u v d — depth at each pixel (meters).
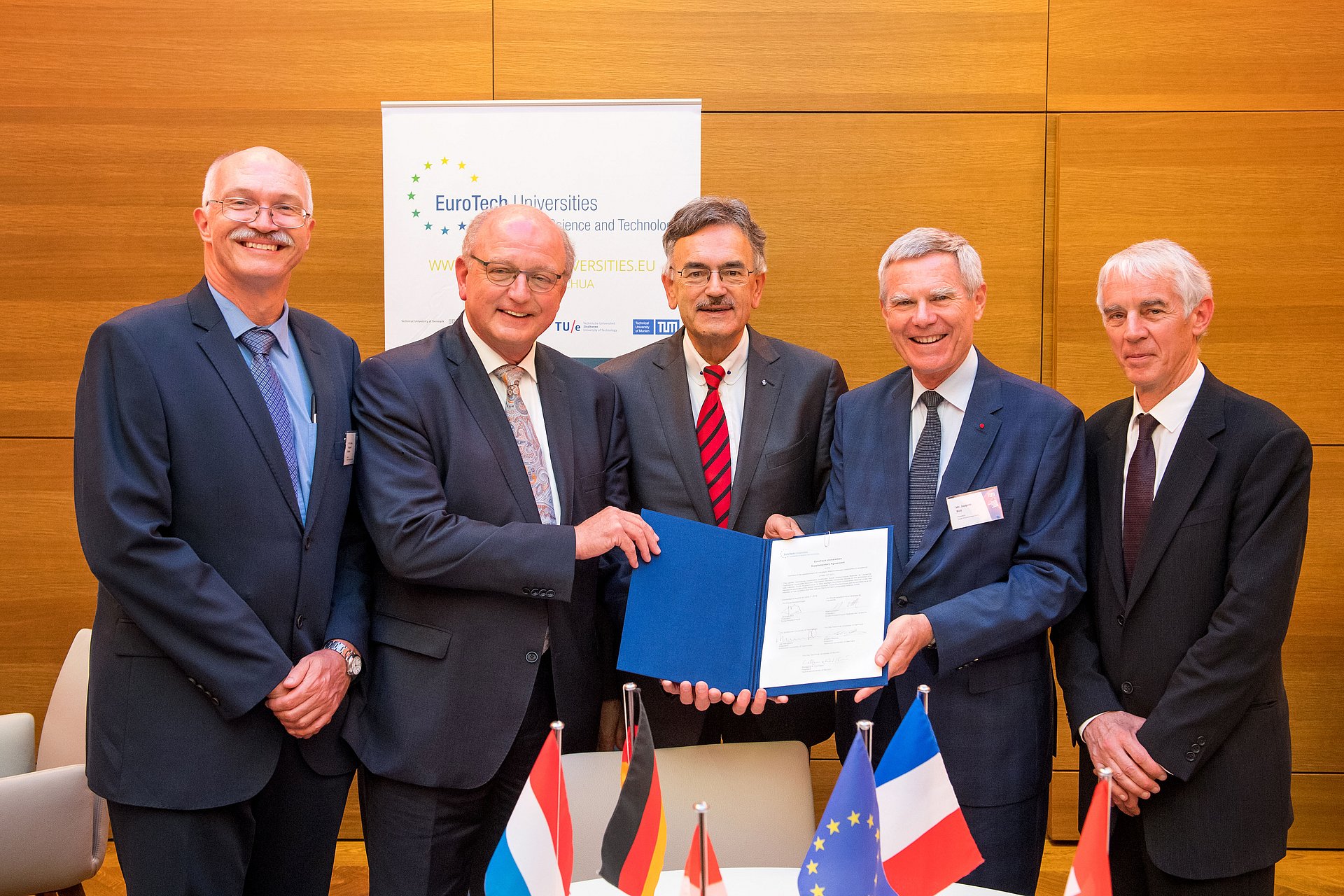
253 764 2.00
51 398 3.76
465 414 2.26
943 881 1.36
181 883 1.97
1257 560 1.97
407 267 3.57
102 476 1.90
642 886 1.31
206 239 2.12
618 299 3.56
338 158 3.71
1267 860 2.00
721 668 2.11
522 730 2.28
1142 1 3.64
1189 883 2.02
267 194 2.07
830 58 3.68
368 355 3.76
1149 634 2.08
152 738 1.96
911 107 3.68
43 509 3.78
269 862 2.16
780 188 3.71
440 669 2.18
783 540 2.19
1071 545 2.16
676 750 2.07
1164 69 3.65
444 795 2.19
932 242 2.21
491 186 3.54
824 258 3.73
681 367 2.59
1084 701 2.14
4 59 3.69
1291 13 3.62
